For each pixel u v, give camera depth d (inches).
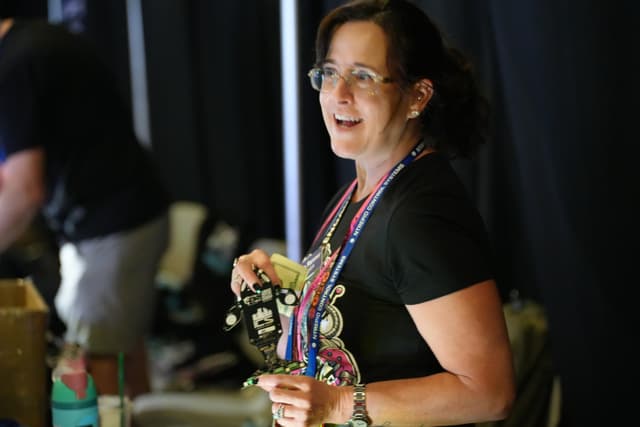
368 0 99.5
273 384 93.0
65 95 190.4
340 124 100.2
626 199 159.6
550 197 165.0
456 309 91.3
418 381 93.7
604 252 162.4
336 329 99.0
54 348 145.7
